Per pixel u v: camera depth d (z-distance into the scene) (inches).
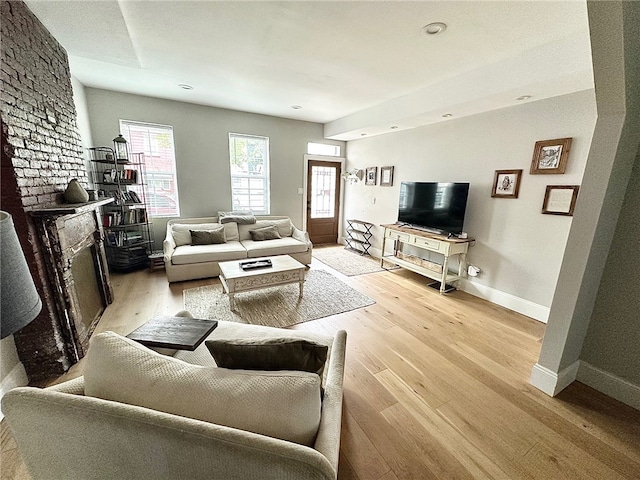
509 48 89.7
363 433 59.5
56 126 87.5
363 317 111.8
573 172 100.3
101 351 35.2
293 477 25.2
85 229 96.7
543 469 52.9
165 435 26.2
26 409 28.0
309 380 32.2
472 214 136.2
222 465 26.1
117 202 150.3
